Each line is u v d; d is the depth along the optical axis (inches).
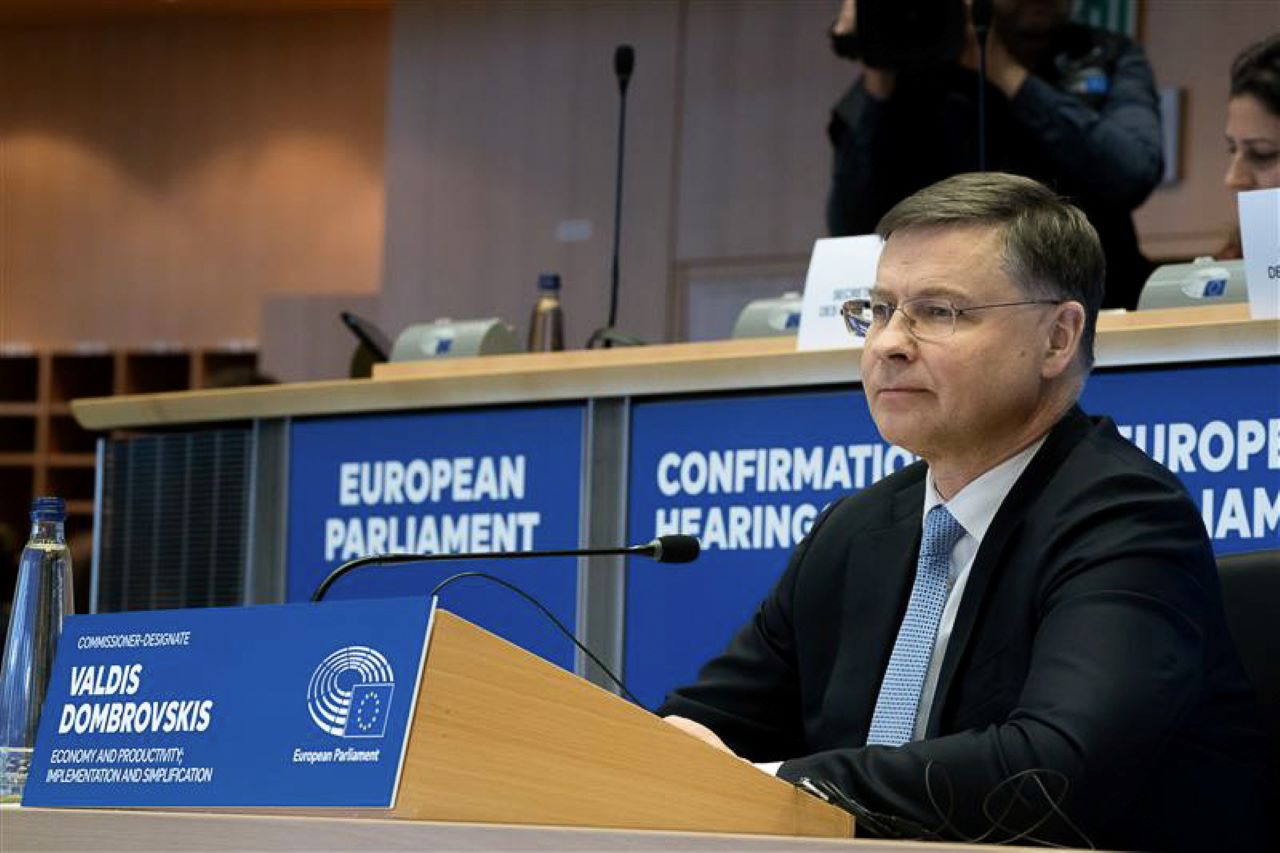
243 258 621.0
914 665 140.0
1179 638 125.7
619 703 102.2
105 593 255.0
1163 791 130.3
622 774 101.6
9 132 642.2
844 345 205.3
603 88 501.7
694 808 104.2
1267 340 177.3
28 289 638.5
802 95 474.0
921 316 140.9
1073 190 335.0
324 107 618.8
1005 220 140.6
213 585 245.4
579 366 217.0
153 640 108.0
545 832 90.2
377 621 98.5
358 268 611.5
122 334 629.3
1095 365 186.1
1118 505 132.3
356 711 97.4
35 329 636.7
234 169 625.3
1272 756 141.9
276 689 101.3
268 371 543.5
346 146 616.1
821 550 152.3
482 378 223.8
